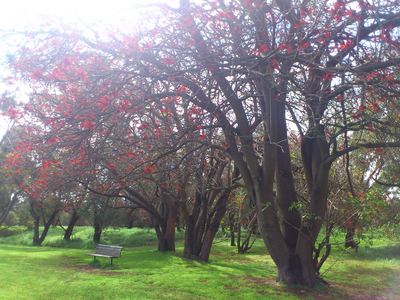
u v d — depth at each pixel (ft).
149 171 30.81
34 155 28.81
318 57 27.55
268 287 36.19
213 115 32.83
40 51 26.86
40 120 27.86
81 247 94.99
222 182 60.64
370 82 26.04
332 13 25.66
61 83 26.32
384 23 26.53
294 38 27.17
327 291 35.70
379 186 44.32
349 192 40.40
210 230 58.23
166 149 31.32
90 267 49.75
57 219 120.98
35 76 25.66
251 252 76.33
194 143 35.81
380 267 53.88
